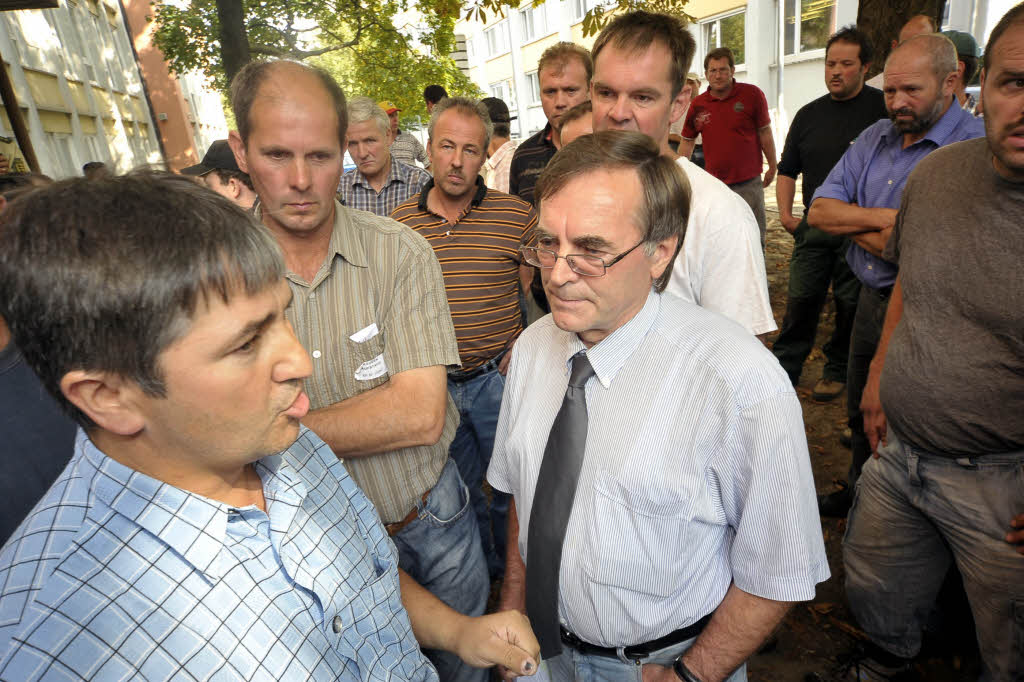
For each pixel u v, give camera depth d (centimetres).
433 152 266
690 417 113
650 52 171
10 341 118
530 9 2350
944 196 153
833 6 1443
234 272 62
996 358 144
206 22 1352
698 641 120
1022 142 128
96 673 60
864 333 253
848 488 280
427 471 162
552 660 145
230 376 65
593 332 123
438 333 150
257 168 132
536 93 2466
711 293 167
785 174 391
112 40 1470
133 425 65
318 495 89
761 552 111
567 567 123
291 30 1265
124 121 1441
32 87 851
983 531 155
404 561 170
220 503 71
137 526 67
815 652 217
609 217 108
